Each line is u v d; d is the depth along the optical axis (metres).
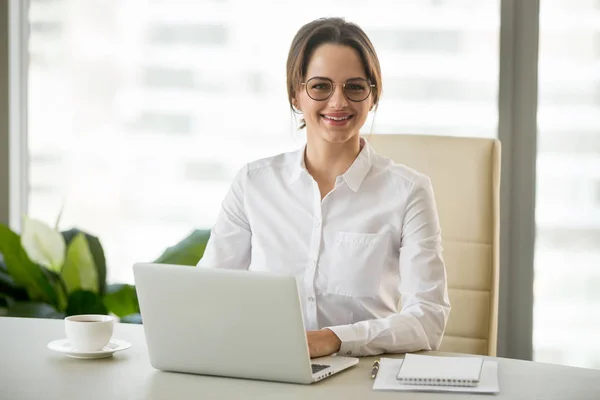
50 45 3.91
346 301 2.35
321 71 2.31
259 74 3.74
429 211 2.34
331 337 2.01
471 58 3.58
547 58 3.54
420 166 2.78
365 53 2.32
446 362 1.86
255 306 1.74
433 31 3.60
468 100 3.59
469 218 2.73
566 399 1.67
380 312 2.35
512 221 3.57
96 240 3.56
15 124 3.92
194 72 3.80
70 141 3.92
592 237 3.57
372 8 3.63
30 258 3.40
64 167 3.93
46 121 3.93
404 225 2.35
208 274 1.76
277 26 3.71
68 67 3.90
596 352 3.59
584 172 3.55
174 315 1.81
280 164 2.50
